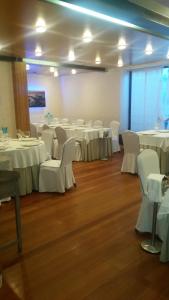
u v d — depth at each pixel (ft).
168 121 22.99
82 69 24.75
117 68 24.88
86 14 9.91
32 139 14.34
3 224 9.30
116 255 7.30
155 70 23.24
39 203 11.34
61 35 13.25
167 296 5.72
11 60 19.13
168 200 6.21
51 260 7.09
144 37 13.67
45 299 5.68
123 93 25.22
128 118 26.30
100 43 14.99
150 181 6.66
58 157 19.36
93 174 16.03
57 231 8.73
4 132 14.93
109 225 9.12
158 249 7.49
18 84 19.72
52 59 20.59
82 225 9.16
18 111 19.97
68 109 31.89
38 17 10.52
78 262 6.99
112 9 9.16
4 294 3.91
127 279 6.29
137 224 8.60
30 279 6.33
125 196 12.03
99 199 11.69
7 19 10.75
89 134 19.56
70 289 5.97
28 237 8.36
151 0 9.91
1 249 7.41
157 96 23.45
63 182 12.53
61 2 8.55
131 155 15.70
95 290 5.92
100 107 27.37
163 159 14.97
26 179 12.31
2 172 7.25
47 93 31.58
